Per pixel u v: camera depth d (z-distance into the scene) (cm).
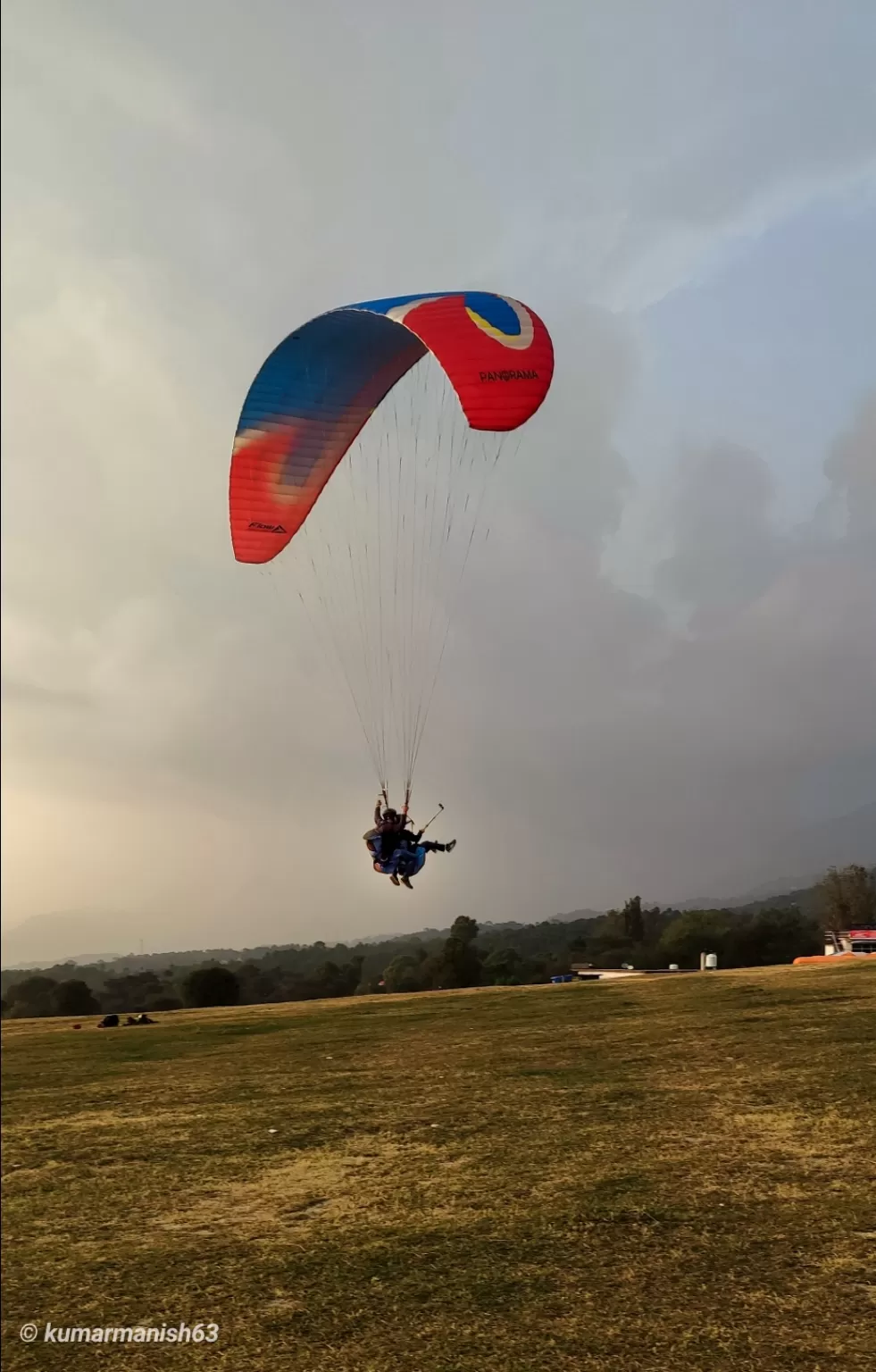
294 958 19012
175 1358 745
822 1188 890
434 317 1452
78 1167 1246
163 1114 1511
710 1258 786
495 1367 678
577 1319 721
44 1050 2489
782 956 6950
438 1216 942
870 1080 1209
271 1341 751
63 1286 887
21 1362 761
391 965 9450
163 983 11800
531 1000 2639
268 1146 1249
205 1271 888
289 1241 933
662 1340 682
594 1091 1336
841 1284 723
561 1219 891
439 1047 1892
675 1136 1084
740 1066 1379
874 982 2159
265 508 1723
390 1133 1245
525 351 1412
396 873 1475
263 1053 2069
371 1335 739
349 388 1705
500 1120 1238
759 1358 649
